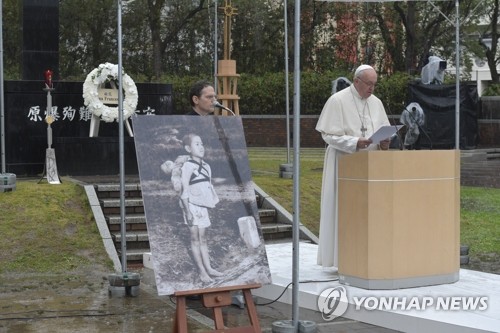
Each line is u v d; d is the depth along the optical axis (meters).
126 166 14.48
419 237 8.01
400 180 7.86
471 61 35.88
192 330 7.08
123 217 8.57
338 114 8.69
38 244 10.53
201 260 6.09
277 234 12.20
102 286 9.16
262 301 8.35
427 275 8.09
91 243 10.70
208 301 6.08
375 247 7.83
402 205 7.88
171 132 6.36
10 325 7.21
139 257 10.67
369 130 8.77
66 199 11.87
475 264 10.73
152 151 6.23
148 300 8.35
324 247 8.88
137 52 33.69
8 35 31.41
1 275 9.72
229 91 16.62
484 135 25.38
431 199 8.06
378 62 34.00
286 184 14.16
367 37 33.53
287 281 8.47
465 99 23.69
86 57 33.69
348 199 8.04
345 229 8.10
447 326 6.76
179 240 6.07
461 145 23.52
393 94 28.05
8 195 11.77
